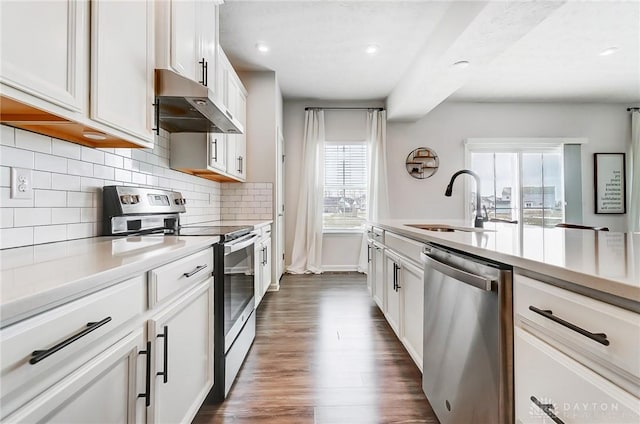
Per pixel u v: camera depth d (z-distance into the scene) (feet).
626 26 9.73
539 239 4.20
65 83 3.12
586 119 17.12
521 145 17.01
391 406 5.34
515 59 12.00
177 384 3.88
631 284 1.78
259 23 9.80
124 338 2.81
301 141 16.67
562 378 2.36
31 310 1.78
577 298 2.22
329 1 8.76
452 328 4.13
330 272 16.48
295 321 9.36
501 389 3.07
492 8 7.14
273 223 12.94
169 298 3.69
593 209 16.92
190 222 9.38
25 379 1.75
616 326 1.91
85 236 4.85
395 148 17.01
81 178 4.76
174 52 5.28
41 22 2.82
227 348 5.57
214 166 8.58
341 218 17.04
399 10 9.14
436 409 4.64
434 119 17.06
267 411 5.19
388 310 8.29
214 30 7.55
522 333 2.87
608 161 16.96
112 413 2.65
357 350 7.45
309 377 6.24
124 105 4.09
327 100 16.69
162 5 5.16
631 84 14.56
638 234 4.83
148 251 3.44
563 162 16.96
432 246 5.08
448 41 9.05
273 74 13.16
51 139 4.19
